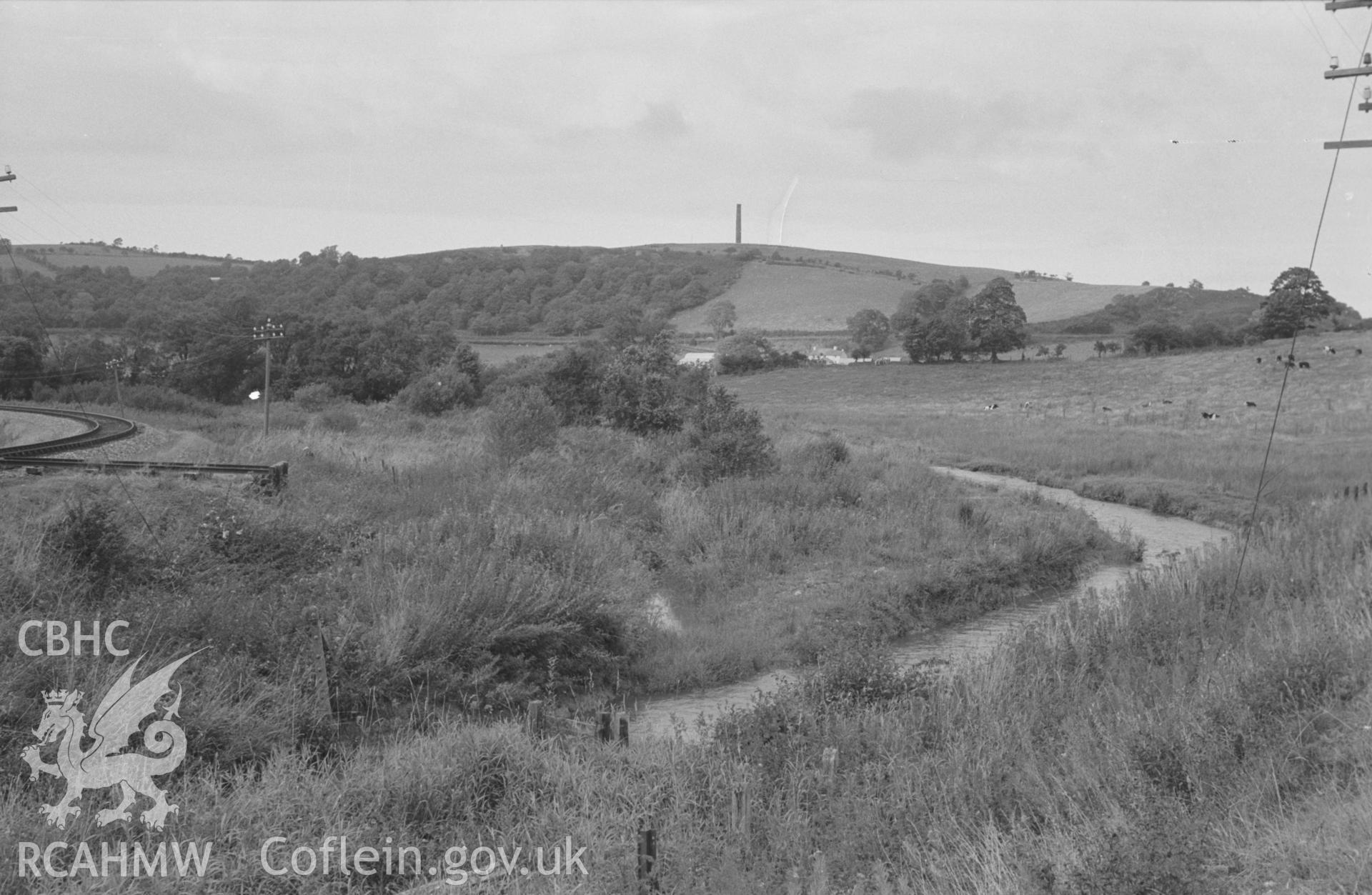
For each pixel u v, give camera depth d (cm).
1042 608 1888
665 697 1361
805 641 1565
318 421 4400
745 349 10994
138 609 1177
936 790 856
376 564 1448
